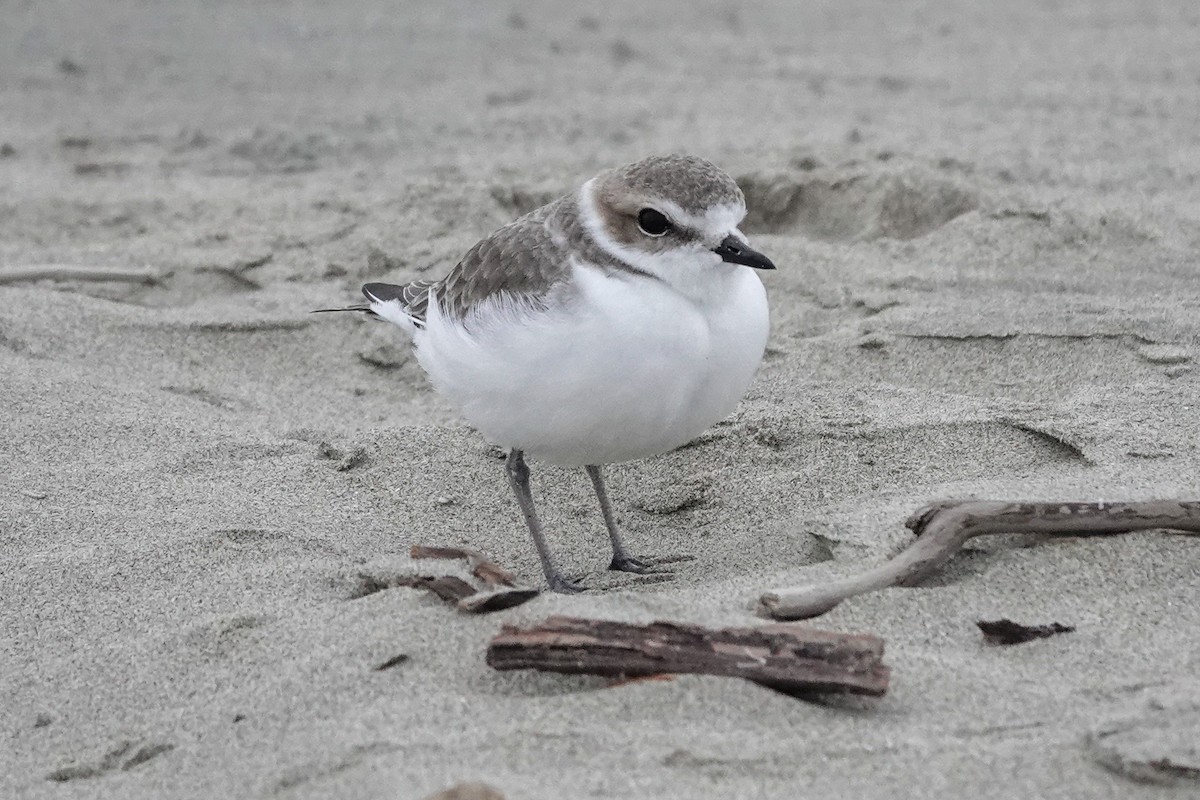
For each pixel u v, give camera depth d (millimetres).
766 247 13727
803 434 10234
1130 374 10656
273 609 8141
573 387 8070
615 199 8055
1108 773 6031
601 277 8039
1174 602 7438
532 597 7453
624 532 9711
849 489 9531
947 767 6133
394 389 12594
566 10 26734
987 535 8086
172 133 19188
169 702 7320
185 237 15070
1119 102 18469
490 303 8352
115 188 16734
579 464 8984
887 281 12828
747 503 9641
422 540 9562
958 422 10086
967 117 17969
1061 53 21750
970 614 7473
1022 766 6117
